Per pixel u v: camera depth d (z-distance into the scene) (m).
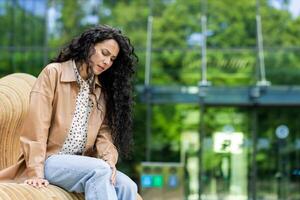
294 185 17.95
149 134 18.20
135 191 3.94
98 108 4.12
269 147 18.20
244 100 18.30
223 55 18.59
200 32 18.80
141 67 18.53
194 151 18.12
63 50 4.14
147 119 18.30
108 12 18.89
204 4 18.89
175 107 18.38
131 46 4.17
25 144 3.87
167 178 15.03
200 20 18.86
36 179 3.75
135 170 17.73
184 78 18.50
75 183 3.84
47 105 3.95
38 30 18.77
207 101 18.38
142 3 18.97
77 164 3.81
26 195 3.49
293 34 18.59
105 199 3.70
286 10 18.77
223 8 18.86
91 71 4.03
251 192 17.83
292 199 17.83
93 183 3.75
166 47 18.70
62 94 4.01
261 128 18.30
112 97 4.22
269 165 18.09
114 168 3.94
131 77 4.26
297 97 18.20
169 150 18.12
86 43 4.05
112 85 4.21
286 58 18.47
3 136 4.62
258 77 18.41
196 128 18.25
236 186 17.84
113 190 3.76
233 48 18.64
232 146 18.14
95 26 4.11
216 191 17.86
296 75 18.33
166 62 18.59
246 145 18.19
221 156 18.08
